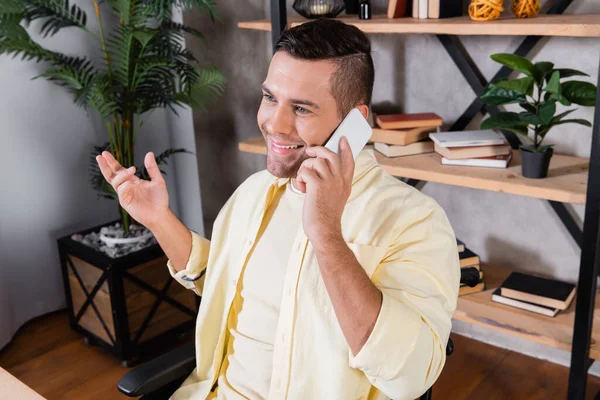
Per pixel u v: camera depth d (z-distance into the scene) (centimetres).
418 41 226
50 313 284
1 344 255
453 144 202
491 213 230
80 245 246
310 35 108
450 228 117
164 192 132
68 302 260
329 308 113
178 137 305
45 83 261
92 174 271
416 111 235
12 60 249
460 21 188
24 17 228
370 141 230
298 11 221
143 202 131
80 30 267
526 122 178
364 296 98
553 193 176
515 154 211
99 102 240
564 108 205
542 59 204
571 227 210
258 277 128
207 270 140
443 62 223
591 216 170
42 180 268
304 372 116
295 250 119
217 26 273
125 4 229
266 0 255
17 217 263
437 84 227
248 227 136
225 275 138
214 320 138
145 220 133
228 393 129
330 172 94
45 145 266
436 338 104
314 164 94
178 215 322
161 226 134
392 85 238
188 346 137
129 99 241
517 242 227
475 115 224
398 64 234
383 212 116
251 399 125
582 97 175
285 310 118
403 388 102
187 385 135
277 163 114
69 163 276
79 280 249
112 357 252
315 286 115
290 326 117
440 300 108
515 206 223
